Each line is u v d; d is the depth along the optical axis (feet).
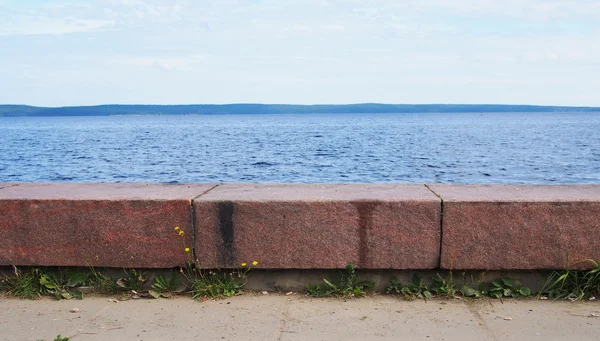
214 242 13.55
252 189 15.06
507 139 237.04
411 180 93.86
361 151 163.53
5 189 15.25
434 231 13.24
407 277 13.75
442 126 478.18
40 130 431.43
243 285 13.94
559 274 13.47
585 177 97.81
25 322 12.11
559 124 532.73
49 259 13.76
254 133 326.65
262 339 11.02
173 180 95.04
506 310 12.60
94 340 11.05
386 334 11.23
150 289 13.97
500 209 13.10
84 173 107.76
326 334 11.25
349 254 13.38
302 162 127.13
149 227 13.58
